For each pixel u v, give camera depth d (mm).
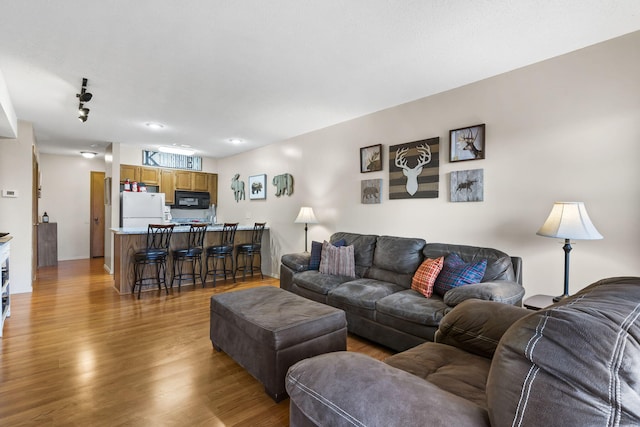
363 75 2859
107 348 2635
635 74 2188
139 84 3047
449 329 1718
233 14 1969
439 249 3014
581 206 2137
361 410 872
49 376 2184
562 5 1882
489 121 2900
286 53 2461
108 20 2027
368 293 2834
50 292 4371
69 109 3787
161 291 4508
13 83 3002
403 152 3574
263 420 1774
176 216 6996
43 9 1910
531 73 2648
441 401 873
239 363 2242
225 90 3201
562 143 2496
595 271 2359
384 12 1947
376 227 3887
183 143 5695
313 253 3889
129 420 1748
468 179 3029
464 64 2650
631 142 2205
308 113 3957
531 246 2662
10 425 1691
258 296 2613
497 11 1939
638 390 640
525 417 711
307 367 1092
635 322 741
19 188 4301
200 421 1755
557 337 725
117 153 5656
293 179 5207
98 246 7562
